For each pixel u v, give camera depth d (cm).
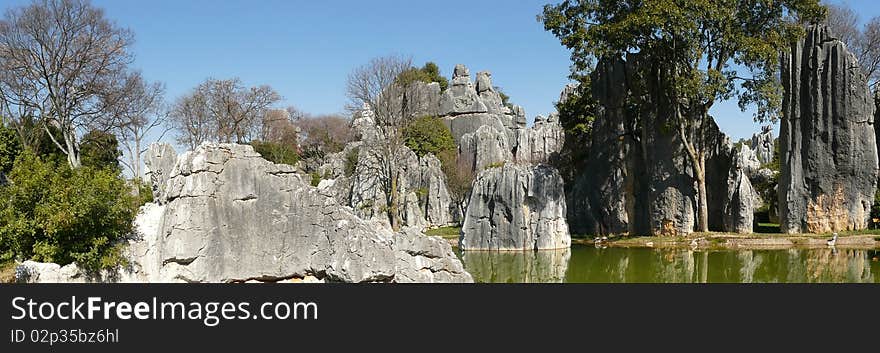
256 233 1812
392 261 1836
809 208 4281
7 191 1912
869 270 2827
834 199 4231
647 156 4481
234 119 7381
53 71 4300
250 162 1831
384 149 5559
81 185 1823
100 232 1800
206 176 1777
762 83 4047
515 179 3844
